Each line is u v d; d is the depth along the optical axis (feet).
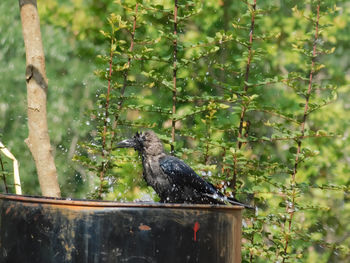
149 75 33.50
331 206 48.70
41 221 15.21
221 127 34.88
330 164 47.75
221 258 16.47
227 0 46.88
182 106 43.91
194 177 28.12
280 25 48.29
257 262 38.83
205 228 15.98
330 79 51.03
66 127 48.24
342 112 48.32
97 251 14.87
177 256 15.44
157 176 28.78
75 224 14.98
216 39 33.78
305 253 46.60
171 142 31.76
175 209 15.47
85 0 47.16
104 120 31.63
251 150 45.37
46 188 25.36
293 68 49.88
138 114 43.57
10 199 15.97
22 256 15.40
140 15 33.55
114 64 32.32
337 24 48.60
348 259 47.29
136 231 15.05
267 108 33.47
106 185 31.42
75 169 47.65
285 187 32.99
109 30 45.29
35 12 25.64
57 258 14.98
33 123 25.45
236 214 17.43
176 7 34.24
